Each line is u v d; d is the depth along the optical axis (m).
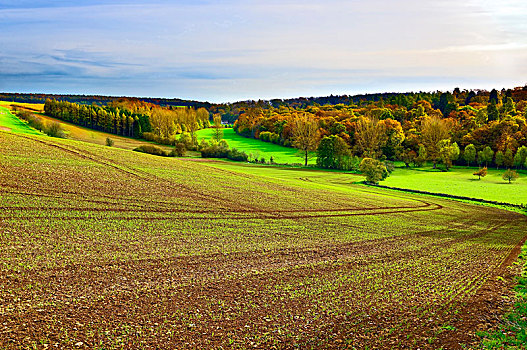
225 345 13.01
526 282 22.39
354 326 15.24
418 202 61.44
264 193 49.91
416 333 14.85
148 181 44.19
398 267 24.38
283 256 24.53
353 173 99.56
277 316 15.64
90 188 36.47
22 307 14.02
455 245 32.84
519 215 55.06
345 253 26.86
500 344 14.10
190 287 17.89
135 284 17.45
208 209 36.47
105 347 12.14
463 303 18.41
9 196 29.27
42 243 21.11
